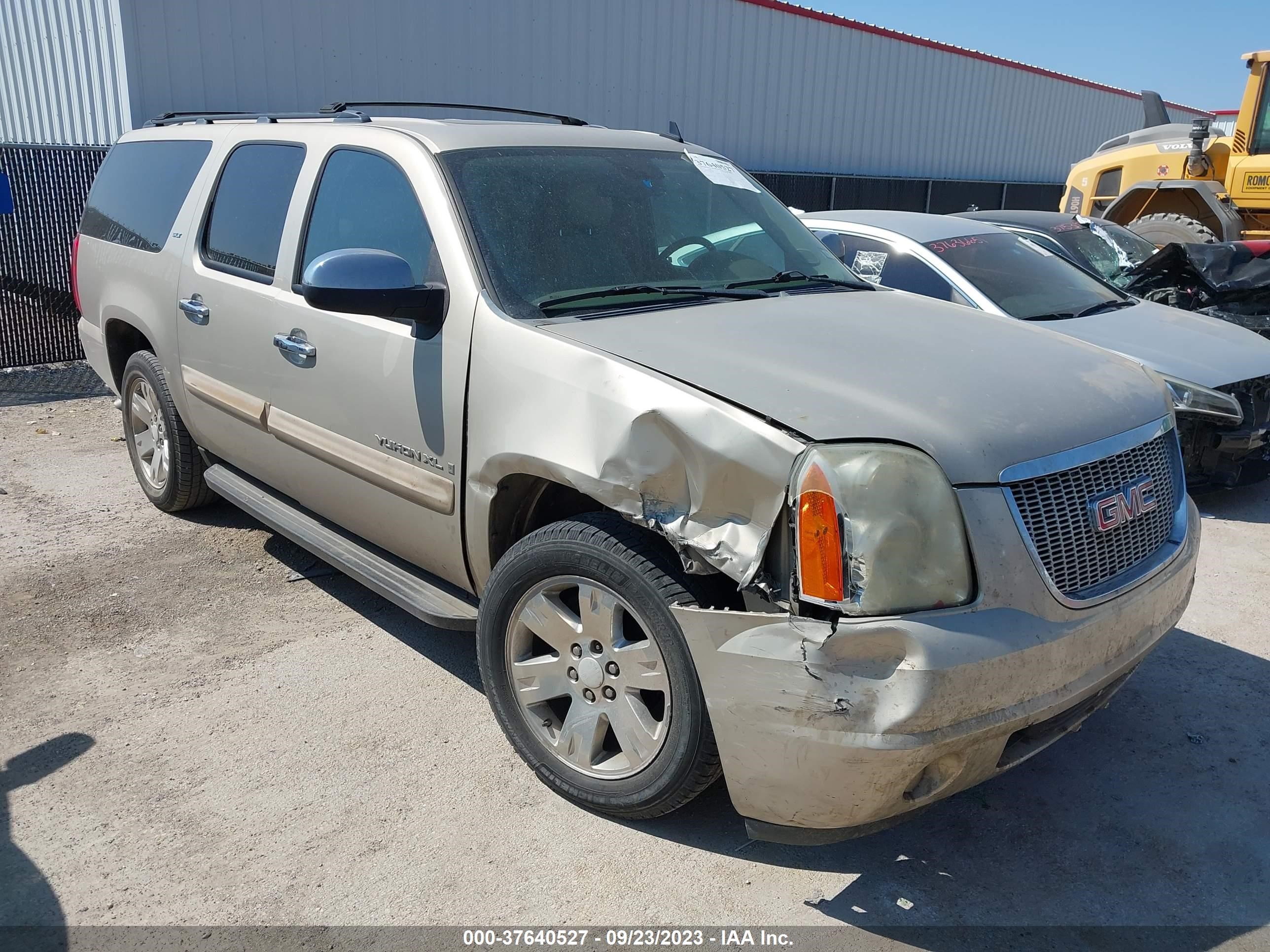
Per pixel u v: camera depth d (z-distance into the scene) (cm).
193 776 317
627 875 278
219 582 460
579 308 317
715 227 384
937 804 314
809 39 1645
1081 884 279
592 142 387
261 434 414
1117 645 265
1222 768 335
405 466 339
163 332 471
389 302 311
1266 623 445
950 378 271
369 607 438
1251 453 585
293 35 1057
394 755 330
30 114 1146
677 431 257
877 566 234
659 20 1405
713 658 251
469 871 277
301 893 268
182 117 520
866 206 1783
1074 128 2411
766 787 250
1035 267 670
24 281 887
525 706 309
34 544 502
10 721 345
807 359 278
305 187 390
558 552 286
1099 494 265
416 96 1166
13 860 278
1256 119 986
